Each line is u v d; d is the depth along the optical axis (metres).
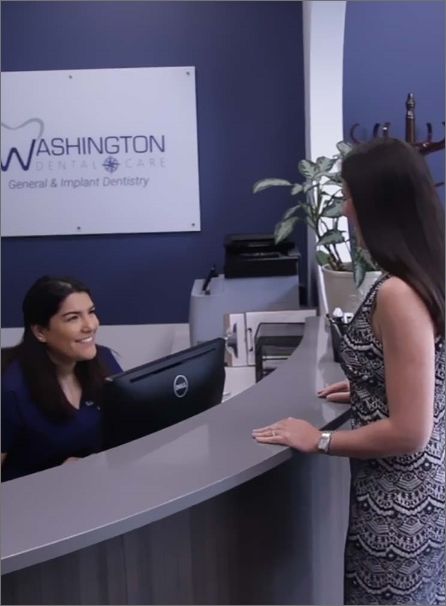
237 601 1.63
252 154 3.70
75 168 3.71
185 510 1.49
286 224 2.78
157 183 3.72
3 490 1.34
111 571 1.40
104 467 1.42
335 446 1.46
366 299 1.45
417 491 1.47
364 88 3.46
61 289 2.14
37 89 3.65
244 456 1.45
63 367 2.21
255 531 1.65
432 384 1.37
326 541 1.90
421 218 1.38
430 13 3.38
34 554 1.15
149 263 3.80
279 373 2.00
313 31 3.14
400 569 1.49
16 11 3.59
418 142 3.09
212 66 3.64
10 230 3.75
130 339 3.80
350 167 1.42
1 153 3.69
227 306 3.19
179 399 1.75
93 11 3.60
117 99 3.66
